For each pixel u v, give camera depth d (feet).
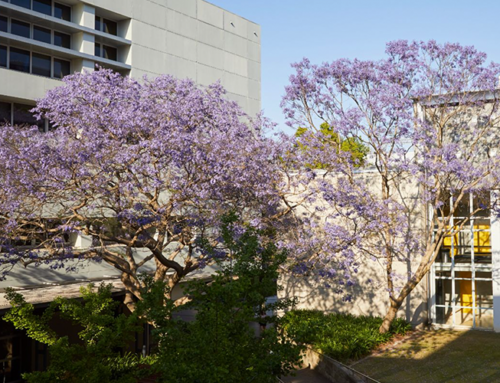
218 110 67.62
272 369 34.60
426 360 68.54
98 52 103.24
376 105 70.38
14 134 61.16
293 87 76.33
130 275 66.85
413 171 70.44
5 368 67.00
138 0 106.01
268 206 67.10
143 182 60.34
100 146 58.95
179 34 114.32
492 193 72.74
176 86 67.97
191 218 59.82
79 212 70.64
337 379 65.31
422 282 86.02
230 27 127.44
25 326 43.34
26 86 88.43
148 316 34.71
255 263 37.88
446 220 75.00
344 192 69.72
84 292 47.60
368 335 75.20
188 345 31.76
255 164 62.95
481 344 75.15
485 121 80.12
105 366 36.09
